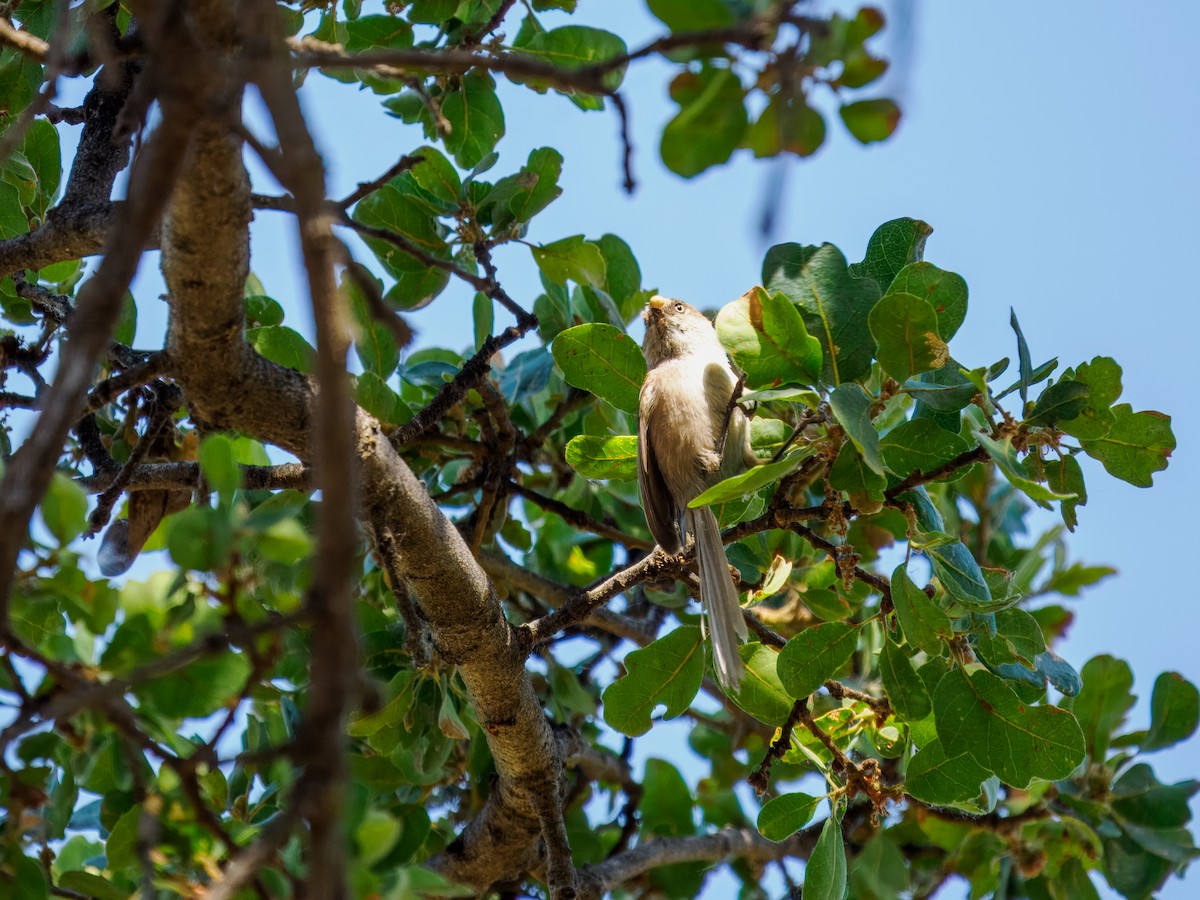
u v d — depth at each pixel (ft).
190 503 32.17
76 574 17.43
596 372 30.78
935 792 27.12
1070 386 26.35
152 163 13.24
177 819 17.51
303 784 11.74
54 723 17.89
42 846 23.03
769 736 41.32
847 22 13.92
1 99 30.83
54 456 13.17
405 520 25.76
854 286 27.58
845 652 27.63
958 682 26.76
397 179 34.63
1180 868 35.01
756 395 25.64
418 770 31.63
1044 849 35.78
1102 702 36.60
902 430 26.53
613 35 32.78
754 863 40.83
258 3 13.20
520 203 33.94
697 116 14.73
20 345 32.50
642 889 39.86
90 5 25.73
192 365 22.81
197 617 17.79
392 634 31.91
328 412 12.17
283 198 21.30
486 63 14.90
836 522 27.58
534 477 42.34
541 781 31.09
